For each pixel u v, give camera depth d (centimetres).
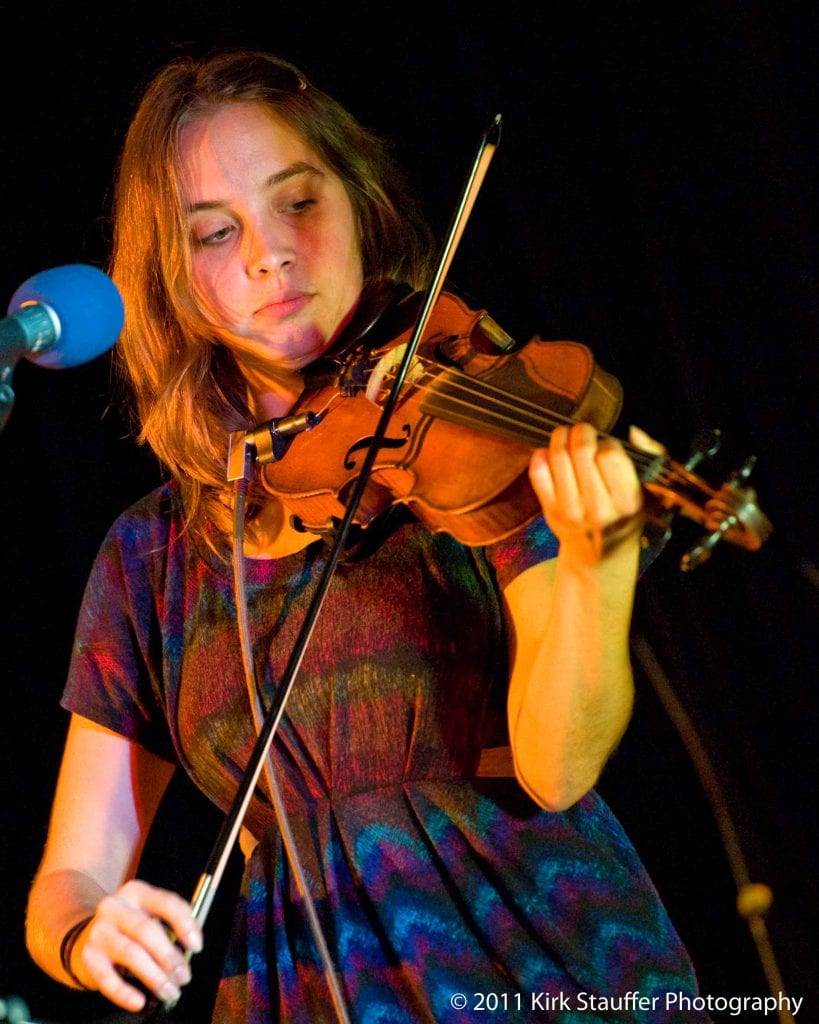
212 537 551
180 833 1002
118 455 1039
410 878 473
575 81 891
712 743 859
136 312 602
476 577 498
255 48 966
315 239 549
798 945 826
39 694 1055
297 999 478
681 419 884
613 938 464
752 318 839
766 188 823
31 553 1063
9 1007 429
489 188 927
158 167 561
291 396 584
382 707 488
